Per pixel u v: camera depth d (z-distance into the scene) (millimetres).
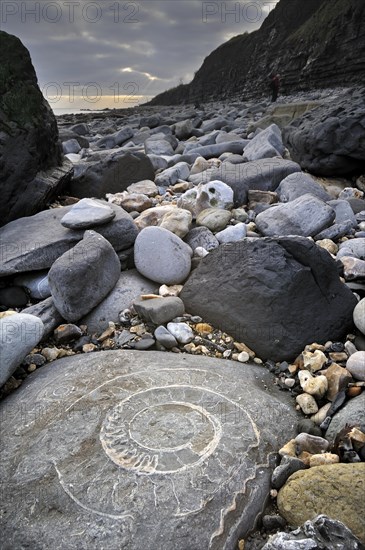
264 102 9742
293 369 1219
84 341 1366
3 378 1129
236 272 1390
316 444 958
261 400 1065
